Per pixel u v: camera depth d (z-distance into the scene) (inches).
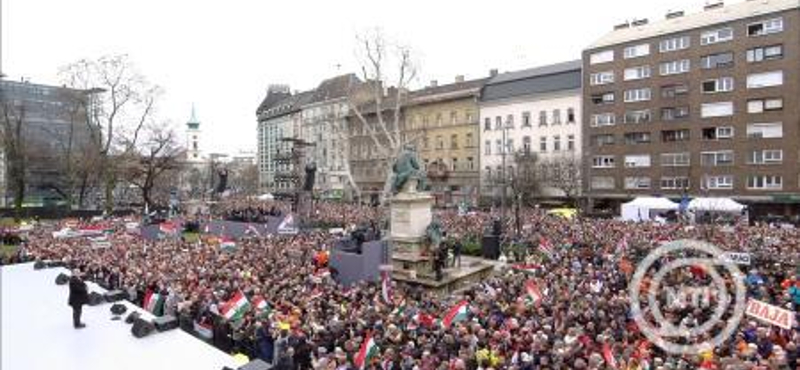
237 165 5959.6
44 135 2886.3
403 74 1955.0
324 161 3892.7
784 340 509.7
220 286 704.4
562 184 2600.9
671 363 460.4
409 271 987.9
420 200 1031.6
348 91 2918.3
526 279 762.8
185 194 4195.4
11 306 445.7
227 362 337.7
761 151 2250.2
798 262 880.3
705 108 2389.3
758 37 2242.9
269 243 1094.4
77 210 2444.6
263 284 731.4
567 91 2765.7
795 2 2194.9
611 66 2637.8
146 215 1863.9
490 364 470.3
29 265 649.6
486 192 2834.6
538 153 2859.3
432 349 498.6
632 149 2591.0
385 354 479.5
